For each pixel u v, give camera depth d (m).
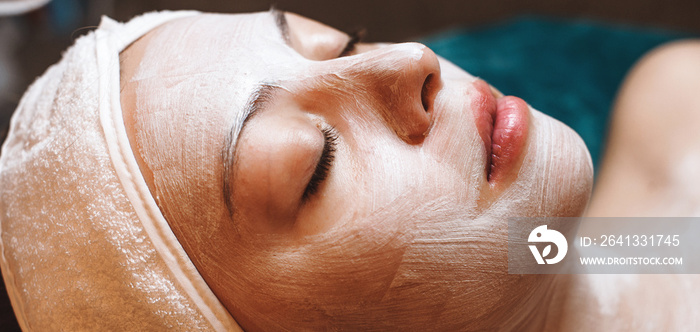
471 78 0.77
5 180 0.76
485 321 0.72
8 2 1.79
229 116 0.64
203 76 0.67
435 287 0.67
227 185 0.63
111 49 0.75
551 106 1.67
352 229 0.64
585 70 1.72
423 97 0.68
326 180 0.65
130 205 0.66
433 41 1.94
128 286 0.65
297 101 0.66
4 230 0.74
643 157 1.31
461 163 0.67
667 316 0.98
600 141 1.59
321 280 0.65
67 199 0.67
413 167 0.65
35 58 1.94
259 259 0.65
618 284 0.99
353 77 0.66
